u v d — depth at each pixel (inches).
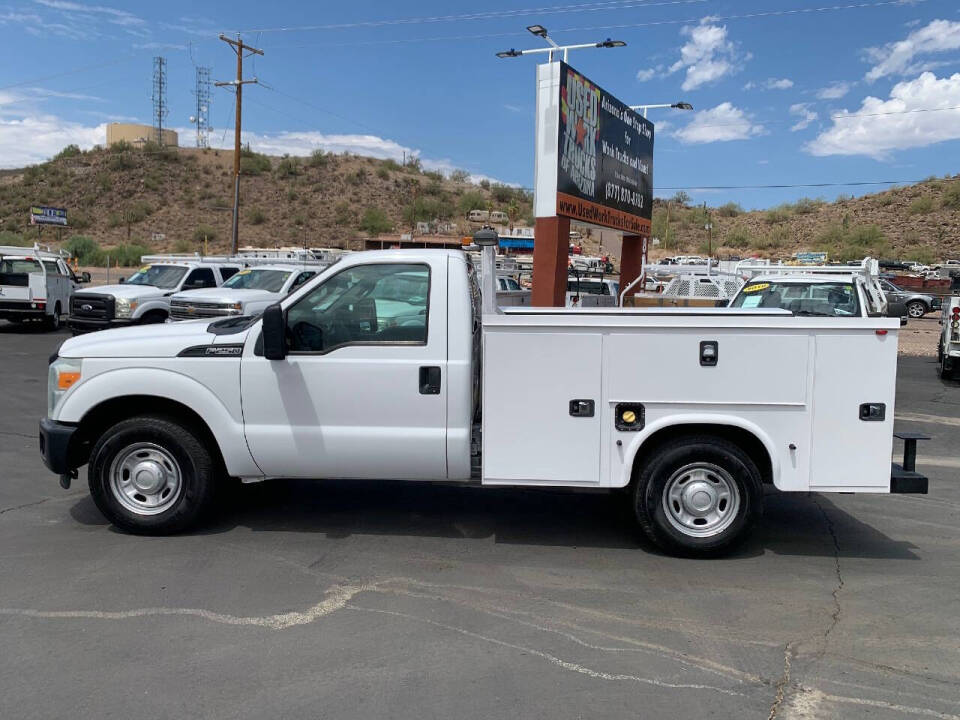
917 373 671.8
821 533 249.0
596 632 175.5
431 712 141.9
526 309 250.1
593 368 214.7
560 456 216.8
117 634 170.7
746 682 154.7
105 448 227.9
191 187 3211.1
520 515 261.1
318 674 154.7
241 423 224.5
